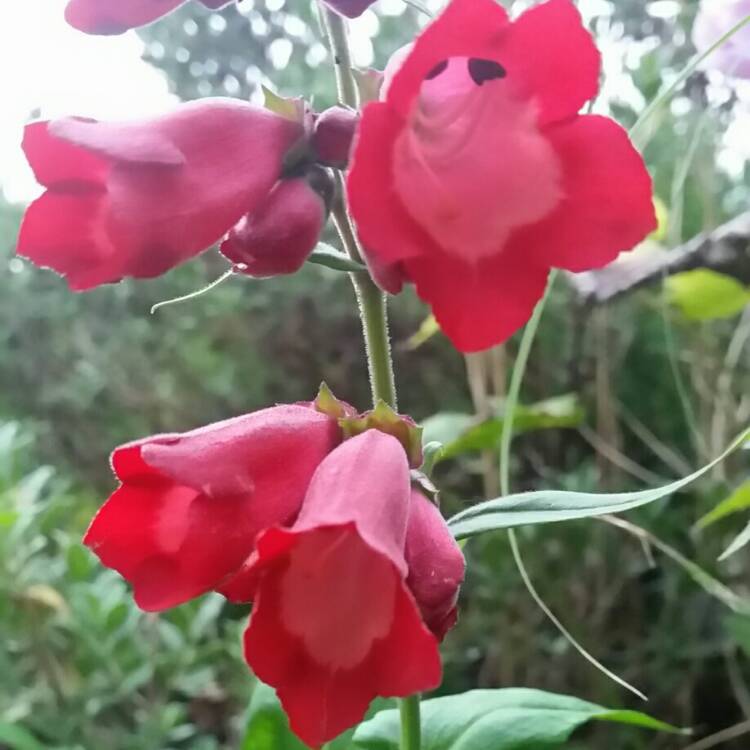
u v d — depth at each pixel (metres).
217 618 0.37
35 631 0.29
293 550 0.13
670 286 0.30
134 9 0.15
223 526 0.13
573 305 0.36
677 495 0.34
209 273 0.41
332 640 0.13
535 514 0.16
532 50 0.12
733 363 0.32
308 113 0.14
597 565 0.33
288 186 0.14
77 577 0.30
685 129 0.32
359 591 0.13
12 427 0.33
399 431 0.15
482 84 0.13
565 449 0.37
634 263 0.29
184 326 0.40
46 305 0.44
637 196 0.13
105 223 0.13
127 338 0.43
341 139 0.14
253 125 0.14
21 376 0.44
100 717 0.31
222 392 0.41
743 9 0.25
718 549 0.31
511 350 0.36
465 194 0.13
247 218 0.14
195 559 0.13
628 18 0.34
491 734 0.19
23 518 0.29
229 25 0.41
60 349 0.44
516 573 0.33
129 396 0.42
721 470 0.31
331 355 0.39
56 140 0.13
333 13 0.15
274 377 0.40
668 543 0.33
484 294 0.13
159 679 0.31
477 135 0.13
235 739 0.31
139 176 0.13
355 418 0.15
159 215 0.13
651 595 0.34
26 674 0.31
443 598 0.13
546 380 0.37
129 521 0.14
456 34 0.11
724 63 0.25
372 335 0.16
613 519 0.22
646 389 0.36
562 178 0.13
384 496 0.13
